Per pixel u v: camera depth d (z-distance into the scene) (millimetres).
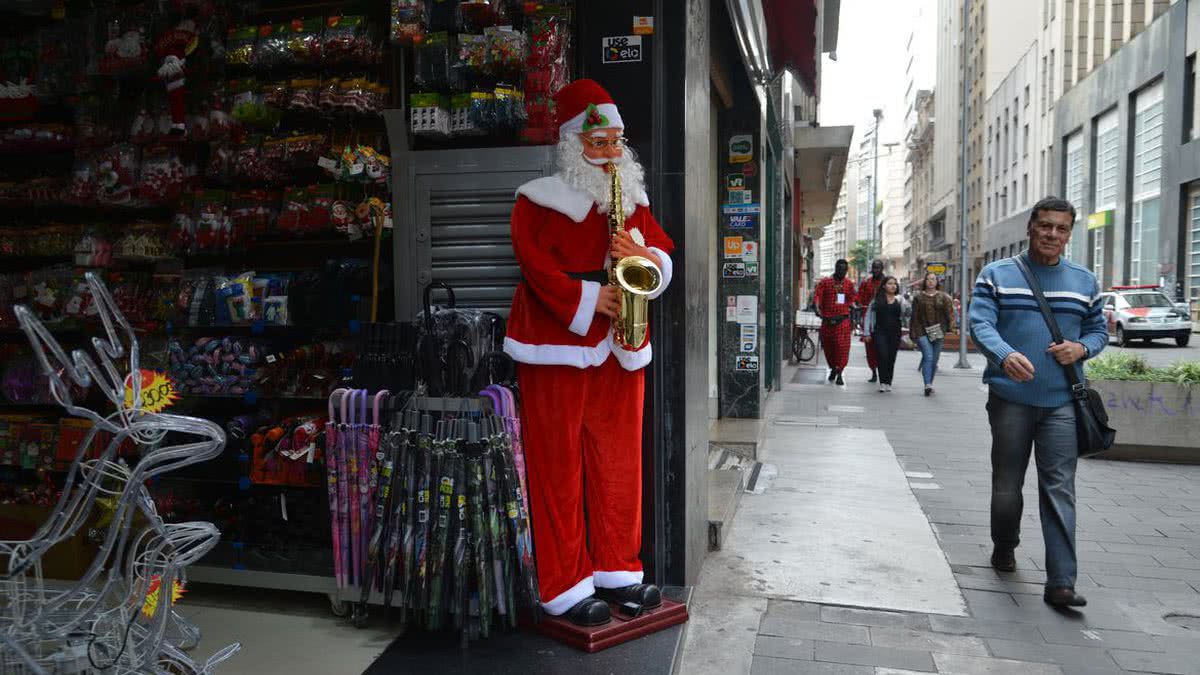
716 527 4516
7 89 4066
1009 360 3732
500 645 3162
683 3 3514
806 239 36250
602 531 3279
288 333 3982
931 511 5387
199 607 3594
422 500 3008
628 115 3539
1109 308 24219
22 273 4219
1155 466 6898
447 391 3127
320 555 3439
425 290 3115
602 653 3080
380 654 3109
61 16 4094
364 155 3617
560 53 3518
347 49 3623
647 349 3252
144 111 3932
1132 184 33750
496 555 3006
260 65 3740
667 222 3602
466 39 3504
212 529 1924
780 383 12312
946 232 75750
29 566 1858
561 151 3182
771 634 3461
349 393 3258
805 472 6570
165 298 4059
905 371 16156
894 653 3285
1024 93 49406
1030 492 5879
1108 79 35531
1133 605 3809
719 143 7910
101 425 1773
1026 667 3166
